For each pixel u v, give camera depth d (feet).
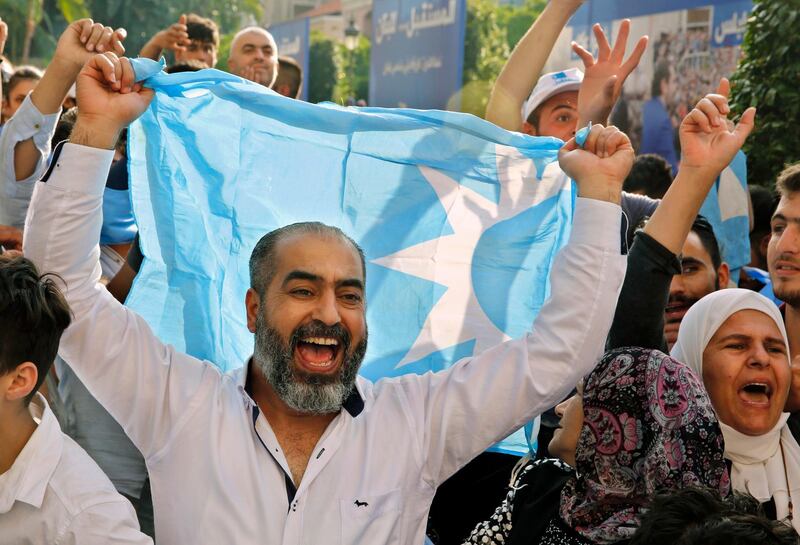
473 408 8.12
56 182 7.73
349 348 7.96
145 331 8.07
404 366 9.53
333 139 9.38
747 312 8.61
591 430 7.84
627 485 7.63
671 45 18.63
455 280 9.54
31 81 18.02
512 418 8.12
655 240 8.37
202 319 9.14
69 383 9.19
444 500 10.12
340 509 7.76
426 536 9.91
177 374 8.04
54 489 6.88
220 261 9.20
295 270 7.89
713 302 8.74
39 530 6.82
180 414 7.89
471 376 8.23
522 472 8.77
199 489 7.70
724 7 18.10
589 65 11.51
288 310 7.88
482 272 9.55
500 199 9.52
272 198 9.30
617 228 8.18
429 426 8.16
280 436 8.07
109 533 6.84
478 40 32.17
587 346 8.04
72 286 7.77
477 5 32.32
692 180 8.29
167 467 7.82
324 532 7.69
